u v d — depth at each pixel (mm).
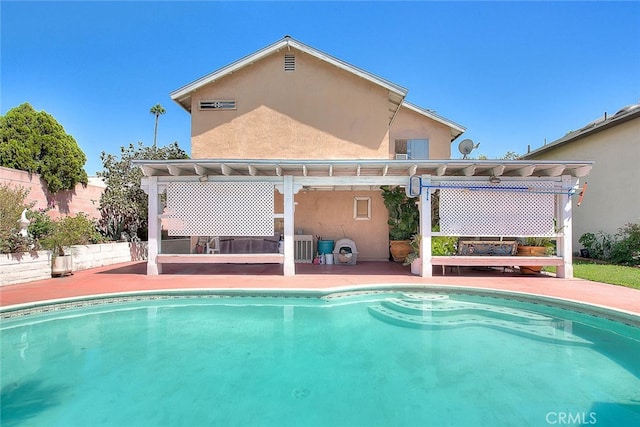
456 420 3938
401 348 6137
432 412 4117
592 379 4957
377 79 14656
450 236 11719
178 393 4594
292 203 11531
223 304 8898
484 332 6910
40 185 14703
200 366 5430
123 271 12711
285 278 10945
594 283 10039
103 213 16703
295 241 14867
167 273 12125
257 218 11602
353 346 6242
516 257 11109
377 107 15102
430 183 11406
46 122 15562
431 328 7148
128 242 16375
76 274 11961
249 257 11477
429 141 19609
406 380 4949
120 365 5457
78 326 7316
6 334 6836
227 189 11664
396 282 10164
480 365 5445
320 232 15508
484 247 11555
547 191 11188
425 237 11312
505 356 5789
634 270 12289
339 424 3865
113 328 7191
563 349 6051
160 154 18688
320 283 10047
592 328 7129
